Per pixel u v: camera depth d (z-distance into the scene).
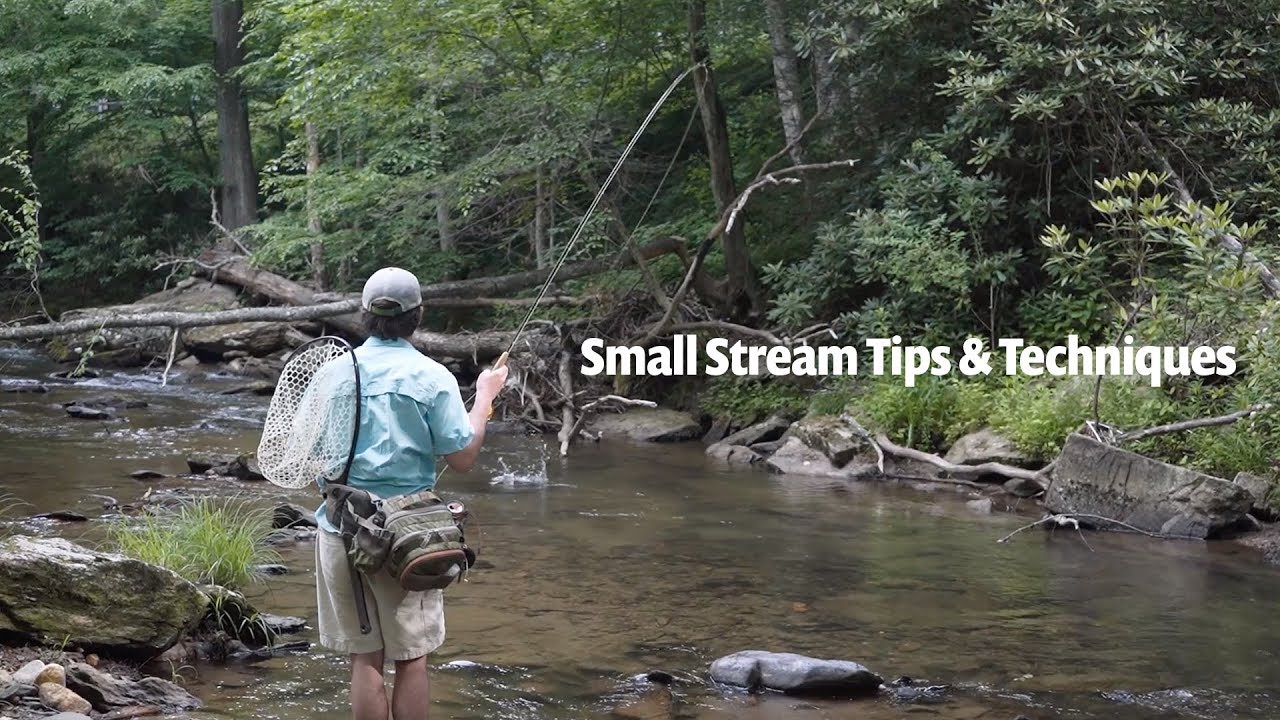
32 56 21.53
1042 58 10.54
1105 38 11.07
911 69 12.20
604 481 9.87
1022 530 8.02
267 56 21.27
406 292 3.66
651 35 13.59
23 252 10.77
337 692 4.43
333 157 19.48
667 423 12.77
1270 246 9.55
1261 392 8.05
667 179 16.36
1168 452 8.73
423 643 3.58
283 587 5.93
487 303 14.45
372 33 13.62
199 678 4.56
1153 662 5.09
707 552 7.15
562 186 14.78
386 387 3.56
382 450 3.52
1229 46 10.94
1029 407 9.75
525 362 13.70
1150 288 9.67
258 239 20.77
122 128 22.97
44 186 24.62
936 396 10.48
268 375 16.55
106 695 4.14
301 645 5.01
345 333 17.42
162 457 10.11
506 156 13.89
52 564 4.51
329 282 19.03
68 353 18.19
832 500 9.13
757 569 6.74
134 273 24.30
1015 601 6.11
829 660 4.77
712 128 13.51
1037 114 10.83
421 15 13.44
